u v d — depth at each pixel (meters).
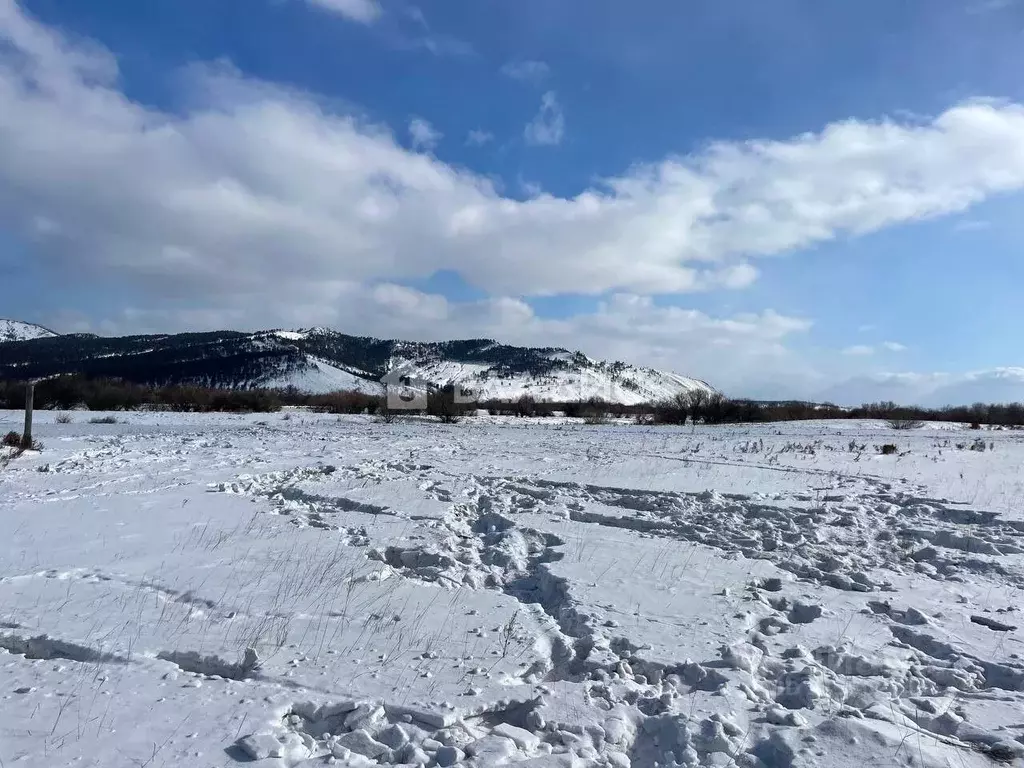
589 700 5.04
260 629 6.09
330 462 18.84
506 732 4.53
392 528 10.54
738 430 44.06
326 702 4.76
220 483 14.25
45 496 12.62
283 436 29.53
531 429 42.59
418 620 6.54
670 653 5.93
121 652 5.47
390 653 5.70
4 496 12.59
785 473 17.98
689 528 11.23
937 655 6.27
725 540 10.44
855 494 14.55
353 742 4.33
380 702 4.80
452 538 10.02
